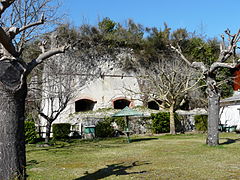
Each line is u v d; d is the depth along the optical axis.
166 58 24.64
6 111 4.52
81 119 18.25
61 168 7.34
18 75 4.64
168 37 27.52
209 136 11.18
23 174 4.58
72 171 6.90
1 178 4.36
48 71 14.22
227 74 25.03
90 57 22.45
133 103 23.39
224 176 5.96
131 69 24.11
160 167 7.06
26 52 14.29
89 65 22.27
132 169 6.91
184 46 27.12
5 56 4.58
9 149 4.46
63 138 16.84
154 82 19.28
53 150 11.36
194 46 27.25
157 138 15.90
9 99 4.54
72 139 16.62
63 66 15.43
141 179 5.79
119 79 23.55
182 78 19.66
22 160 4.63
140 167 7.14
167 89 18.69
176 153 9.52
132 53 24.55
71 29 19.61
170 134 18.19
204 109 23.78
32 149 11.96
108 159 8.66
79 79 17.94
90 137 17.25
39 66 14.75
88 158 8.98
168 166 7.18
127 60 24.08
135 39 25.30
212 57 26.20
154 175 6.14
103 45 23.39
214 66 10.79
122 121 18.66
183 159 8.24
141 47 25.16
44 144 13.21
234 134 17.78
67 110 19.91
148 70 22.95
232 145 11.40
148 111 21.80
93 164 7.84
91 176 6.25
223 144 11.86
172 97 18.42
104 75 22.94
